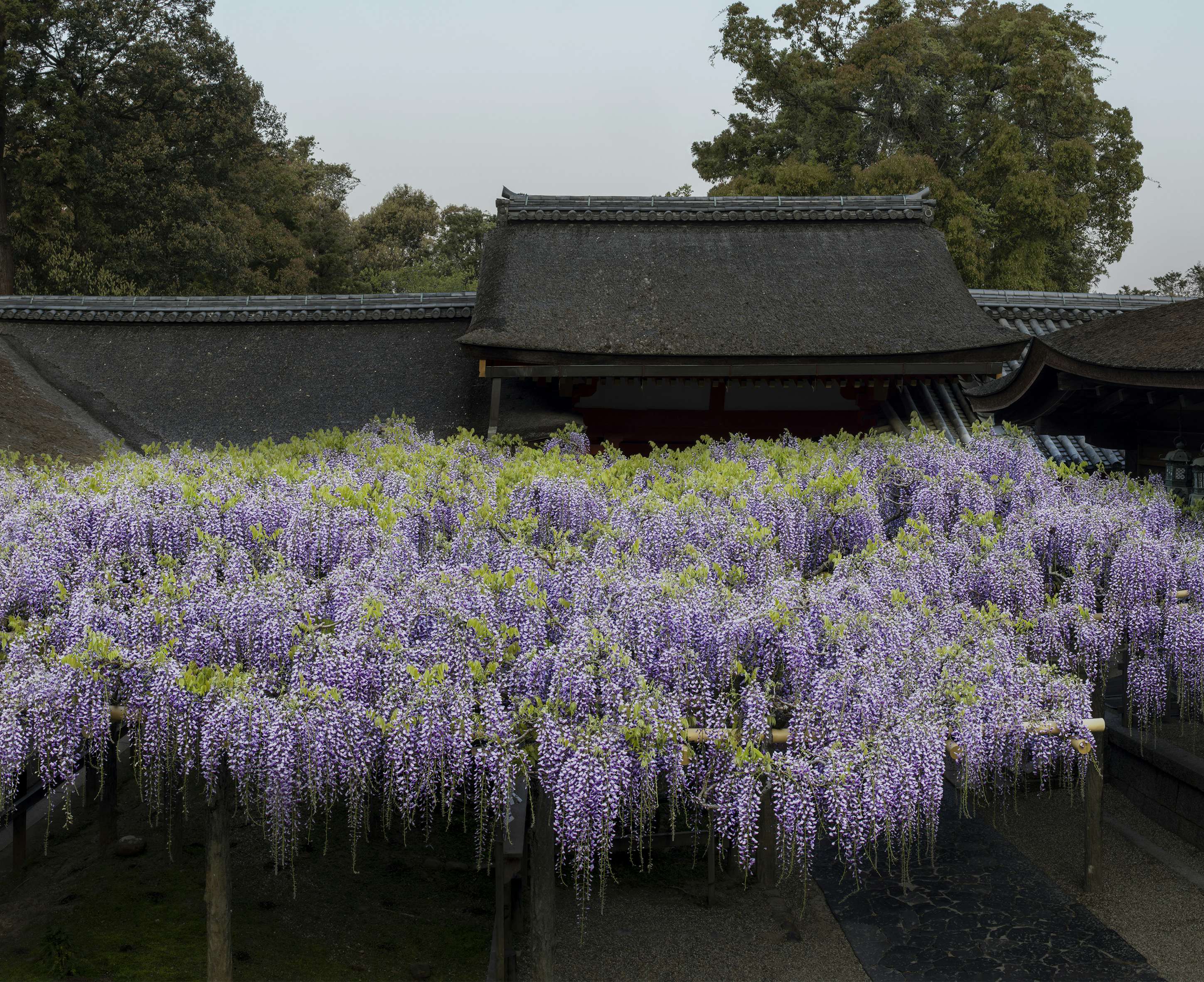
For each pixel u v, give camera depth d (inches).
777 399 561.9
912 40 1094.4
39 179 938.7
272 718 186.7
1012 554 271.6
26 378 553.9
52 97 936.3
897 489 340.8
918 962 240.4
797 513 288.2
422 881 286.4
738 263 606.2
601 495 298.7
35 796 283.0
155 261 1024.9
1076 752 223.9
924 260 609.6
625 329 533.6
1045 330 628.4
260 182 1310.3
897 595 227.0
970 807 331.6
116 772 298.7
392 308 627.2
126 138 968.9
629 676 191.3
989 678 216.2
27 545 245.0
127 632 210.7
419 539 285.1
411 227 1946.4
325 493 272.5
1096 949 243.6
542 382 569.6
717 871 292.8
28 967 229.8
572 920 264.5
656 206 642.2
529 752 188.9
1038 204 1013.8
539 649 207.2
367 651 201.9
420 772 186.5
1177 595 276.5
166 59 966.4
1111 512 293.7
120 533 261.1
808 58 1200.8
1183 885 275.6
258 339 620.4
